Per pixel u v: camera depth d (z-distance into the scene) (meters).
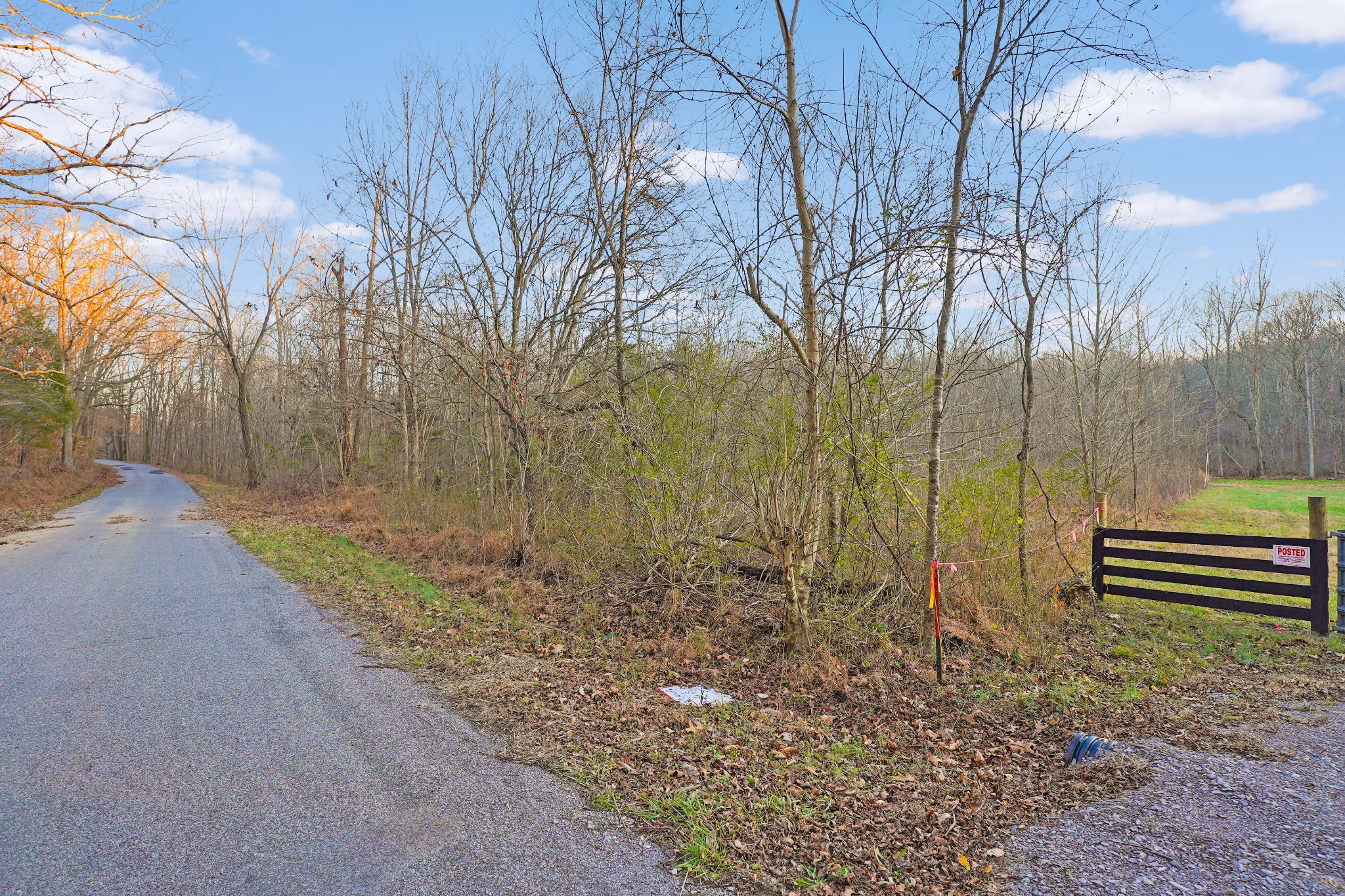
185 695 5.74
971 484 8.52
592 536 10.77
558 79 12.69
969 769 4.75
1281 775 4.45
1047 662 7.04
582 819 3.88
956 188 6.55
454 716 5.35
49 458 41.97
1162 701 5.96
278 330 30.66
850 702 6.00
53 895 3.14
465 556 12.53
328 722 5.21
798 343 6.80
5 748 4.71
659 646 7.58
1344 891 3.22
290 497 27.67
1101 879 3.38
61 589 10.27
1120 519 19.52
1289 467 50.44
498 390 11.91
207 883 3.25
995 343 7.80
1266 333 50.56
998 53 6.50
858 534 8.12
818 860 3.55
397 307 14.46
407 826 3.78
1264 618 9.03
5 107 8.77
